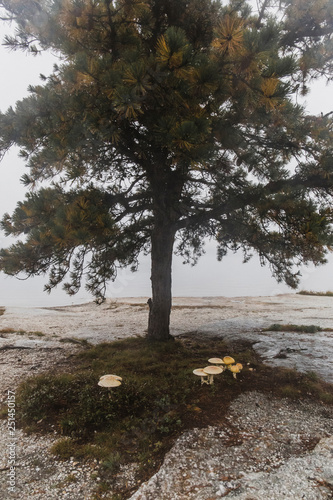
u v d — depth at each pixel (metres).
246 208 7.36
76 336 11.16
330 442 4.28
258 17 7.13
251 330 11.87
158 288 9.21
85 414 4.89
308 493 3.33
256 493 3.35
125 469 3.87
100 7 5.59
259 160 7.48
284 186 6.56
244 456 4.02
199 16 6.42
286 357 8.00
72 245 5.84
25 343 9.70
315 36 7.36
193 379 6.17
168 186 8.05
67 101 5.59
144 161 7.46
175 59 4.50
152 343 8.95
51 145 5.82
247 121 6.56
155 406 5.20
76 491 3.50
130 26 6.27
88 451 4.16
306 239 5.72
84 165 7.46
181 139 4.79
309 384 6.11
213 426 4.68
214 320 14.40
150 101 5.62
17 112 6.23
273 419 4.95
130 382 5.86
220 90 5.30
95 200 6.37
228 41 4.66
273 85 4.87
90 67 4.98
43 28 5.97
